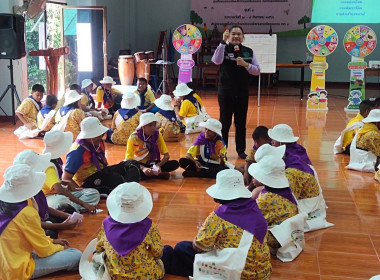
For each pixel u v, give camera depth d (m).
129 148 4.71
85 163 4.09
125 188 2.63
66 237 3.48
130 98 6.25
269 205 3.19
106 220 2.73
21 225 2.69
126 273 2.64
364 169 5.08
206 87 12.24
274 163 3.13
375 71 9.35
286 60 12.95
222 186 2.75
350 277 2.97
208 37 12.23
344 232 3.62
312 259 3.19
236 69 5.30
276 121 7.89
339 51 12.67
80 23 10.17
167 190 4.52
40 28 9.31
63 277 2.93
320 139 6.62
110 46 11.69
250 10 12.66
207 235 2.70
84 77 10.64
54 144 3.63
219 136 4.84
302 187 3.61
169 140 6.46
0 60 7.74
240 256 2.64
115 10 12.12
